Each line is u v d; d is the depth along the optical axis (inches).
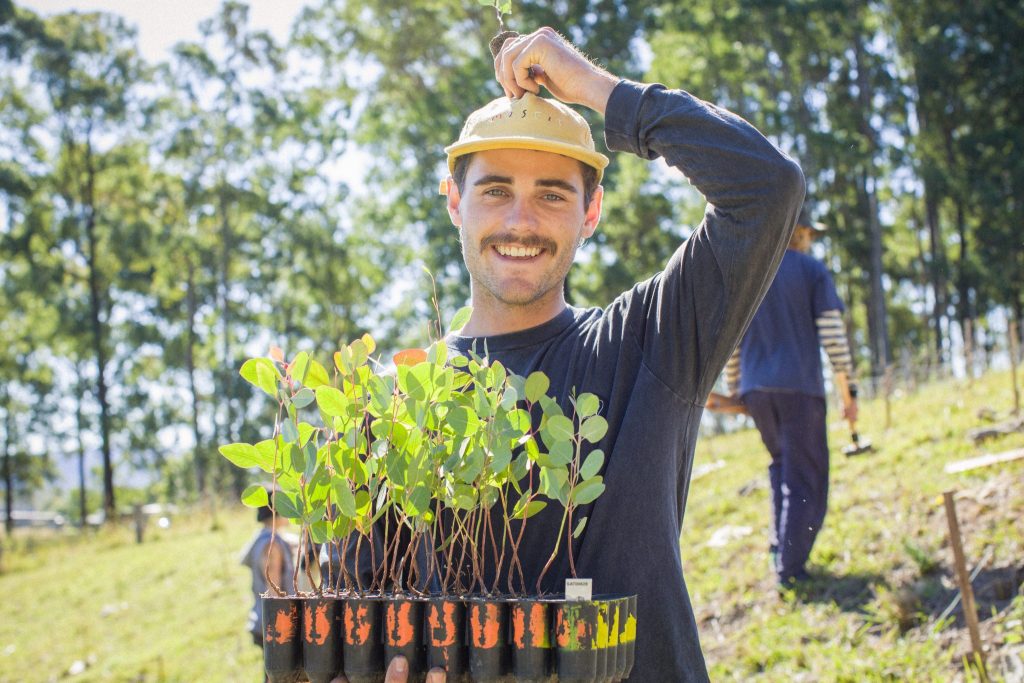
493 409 76.2
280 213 1525.6
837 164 1304.1
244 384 1637.6
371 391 78.0
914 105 1433.3
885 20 1429.6
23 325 1649.9
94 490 2459.4
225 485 1288.1
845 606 203.8
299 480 77.7
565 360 90.0
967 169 1337.4
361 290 1567.4
